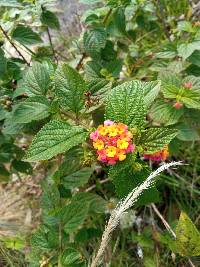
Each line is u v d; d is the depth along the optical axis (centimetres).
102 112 19
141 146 16
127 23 25
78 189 24
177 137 21
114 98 16
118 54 26
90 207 20
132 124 16
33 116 18
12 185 26
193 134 21
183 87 19
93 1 22
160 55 23
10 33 22
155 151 16
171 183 23
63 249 19
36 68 19
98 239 22
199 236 18
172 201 24
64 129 16
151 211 23
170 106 20
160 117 20
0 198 25
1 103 20
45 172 25
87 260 21
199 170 24
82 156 19
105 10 23
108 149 15
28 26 23
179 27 23
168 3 27
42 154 16
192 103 19
